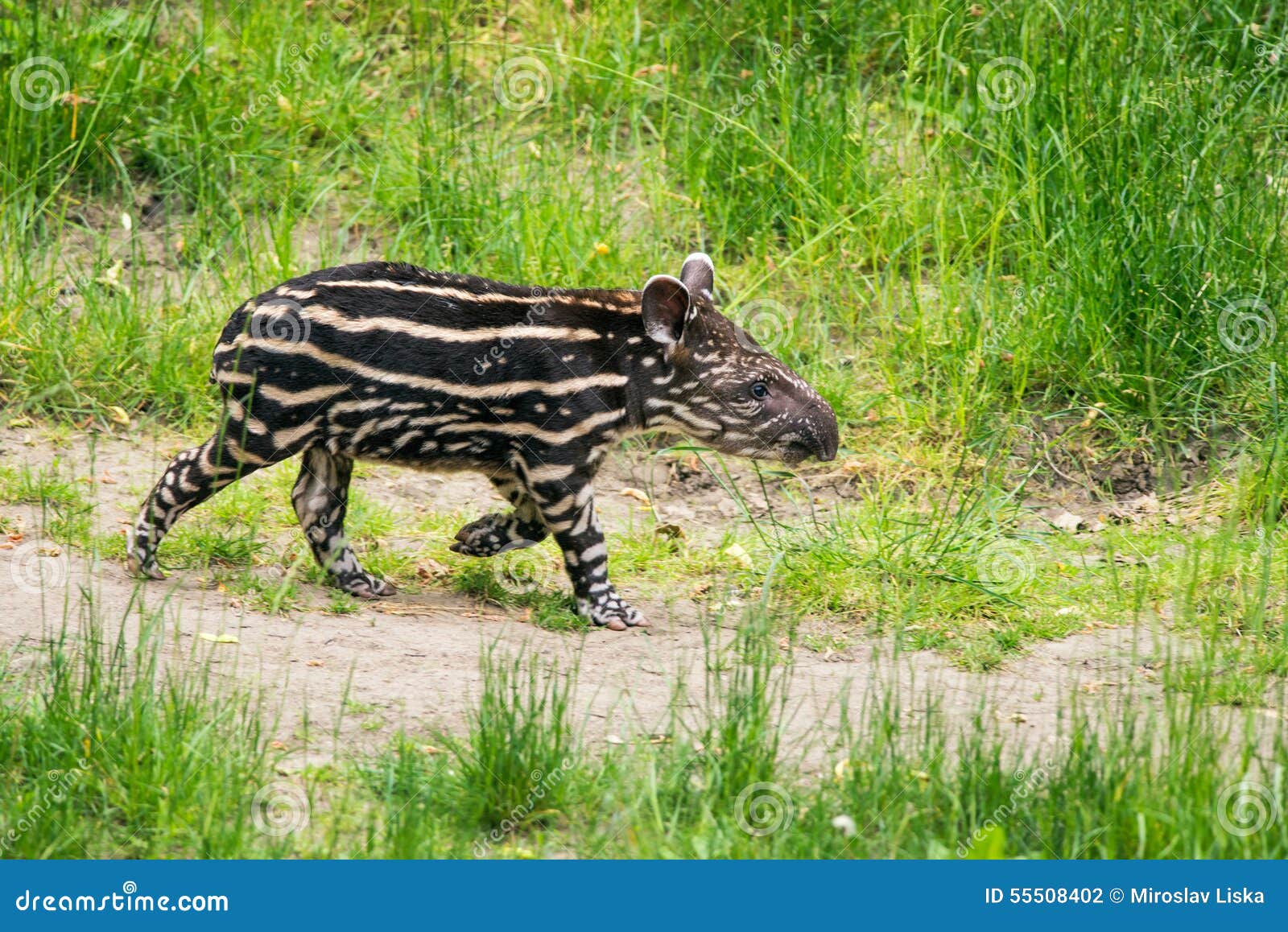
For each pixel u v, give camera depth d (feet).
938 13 57.77
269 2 60.08
